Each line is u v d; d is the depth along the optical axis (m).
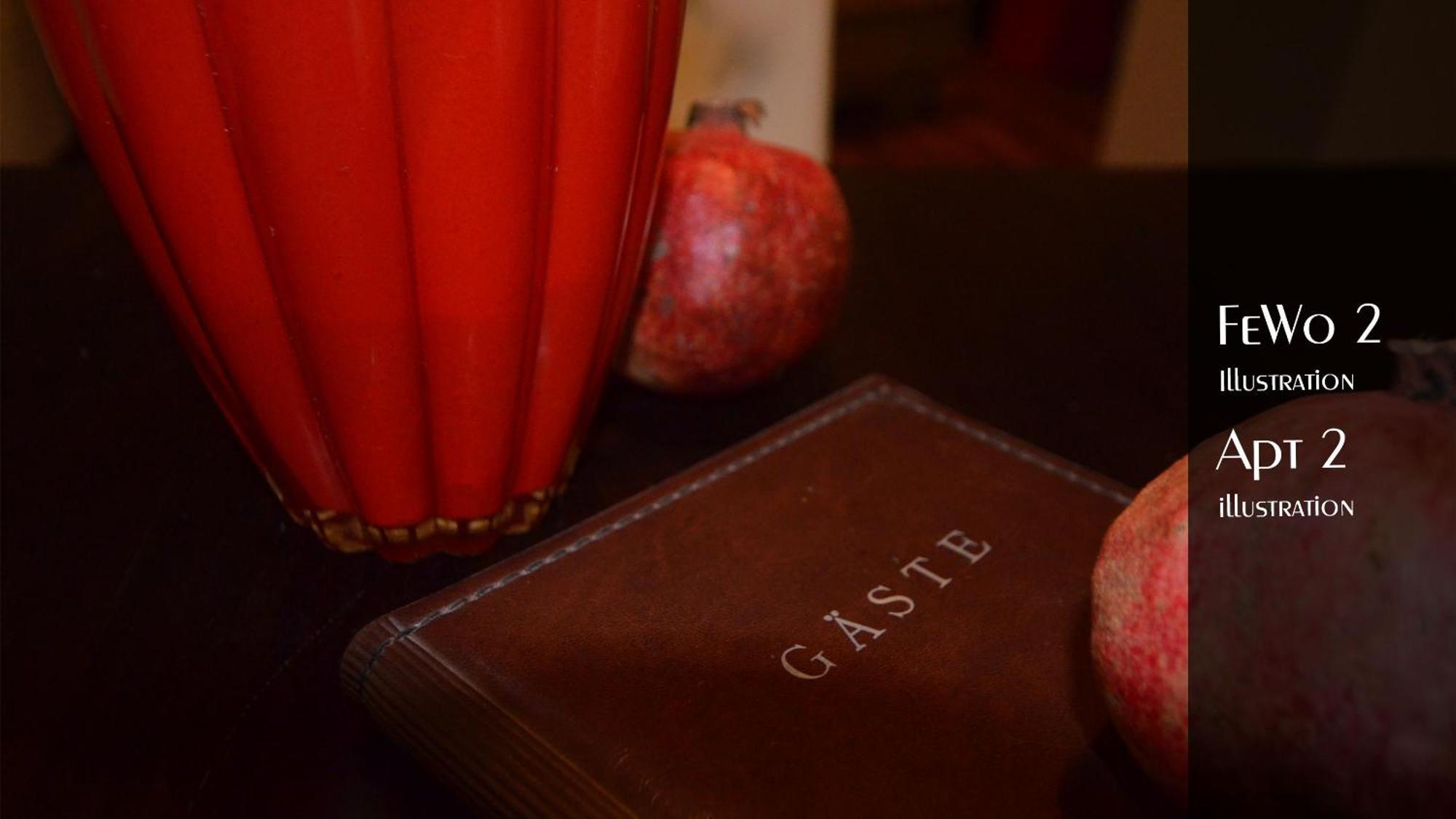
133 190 0.34
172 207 0.33
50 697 0.35
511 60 0.32
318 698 0.36
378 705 0.34
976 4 2.79
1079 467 0.42
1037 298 0.58
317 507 0.39
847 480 0.41
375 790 0.34
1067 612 0.36
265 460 0.39
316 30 0.30
